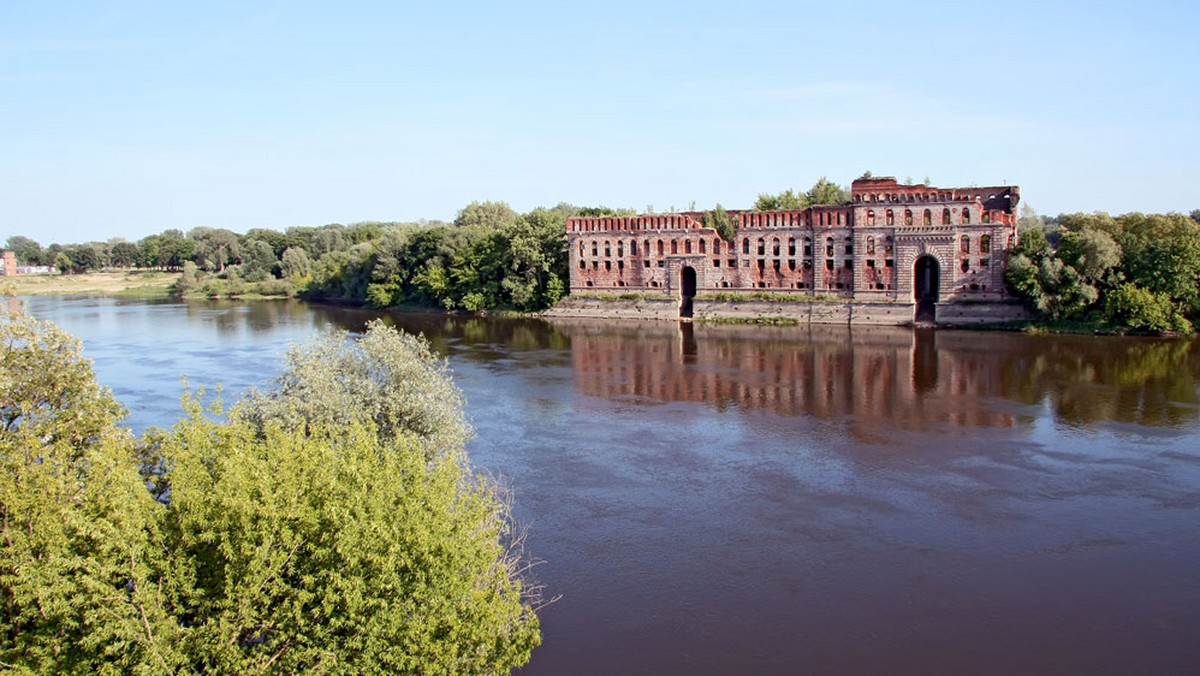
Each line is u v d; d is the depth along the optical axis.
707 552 47.22
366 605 25.75
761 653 37.06
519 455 65.69
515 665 29.41
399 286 196.25
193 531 25.61
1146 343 111.94
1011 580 43.44
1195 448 64.25
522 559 46.34
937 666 35.91
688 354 114.62
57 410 34.25
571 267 169.88
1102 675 35.12
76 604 22.88
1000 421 73.62
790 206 194.62
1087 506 52.97
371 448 30.80
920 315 141.00
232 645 23.91
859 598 41.84
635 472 61.31
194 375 97.94
